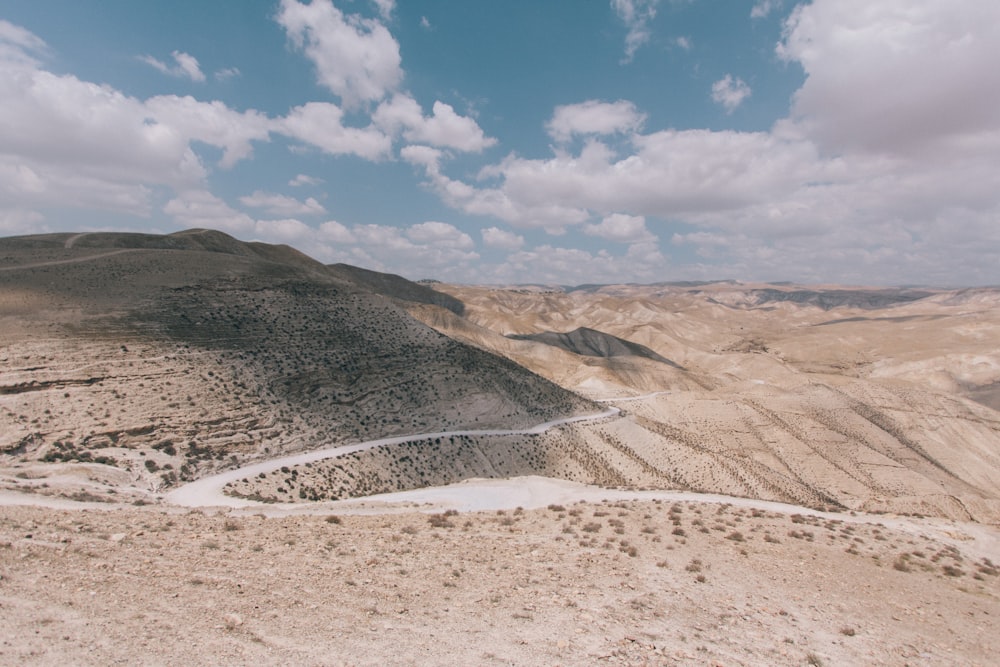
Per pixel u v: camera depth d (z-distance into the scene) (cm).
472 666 1129
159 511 2756
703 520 2977
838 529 3106
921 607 1975
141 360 5691
